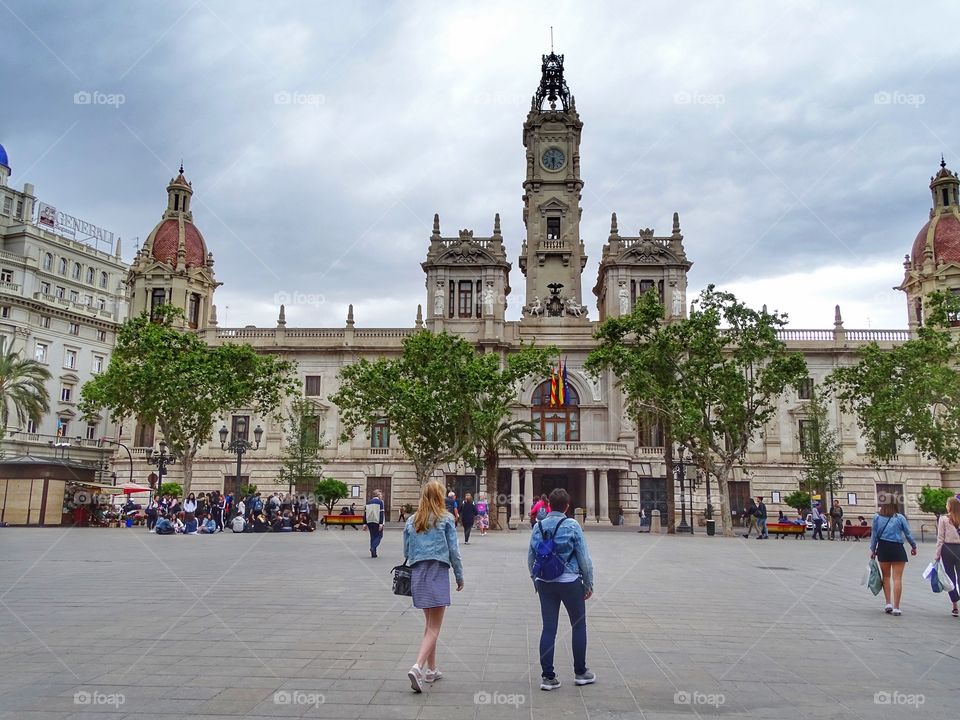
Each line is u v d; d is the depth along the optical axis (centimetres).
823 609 1689
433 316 7744
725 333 5350
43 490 5138
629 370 5416
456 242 7869
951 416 5138
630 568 2558
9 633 1258
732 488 7331
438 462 5412
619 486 7056
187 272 8400
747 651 1219
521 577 2211
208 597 1684
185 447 5578
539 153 8312
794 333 7719
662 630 1393
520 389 7581
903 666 1130
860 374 5697
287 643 1208
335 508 7350
